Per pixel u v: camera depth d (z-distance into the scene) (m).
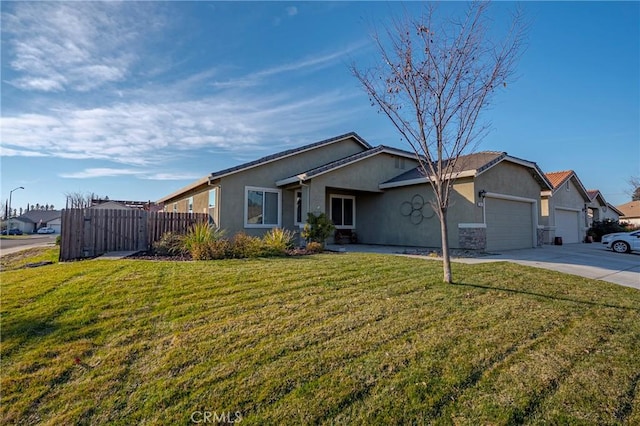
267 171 14.26
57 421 2.57
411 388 2.90
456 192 13.23
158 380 3.06
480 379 3.06
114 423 2.54
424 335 3.95
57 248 17.42
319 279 6.46
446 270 6.41
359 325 4.23
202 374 3.13
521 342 3.83
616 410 2.66
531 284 6.50
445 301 5.23
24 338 3.91
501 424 2.49
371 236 16.81
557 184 21.02
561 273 7.85
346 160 14.25
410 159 17.28
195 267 7.56
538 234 16.17
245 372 3.14
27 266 9.64
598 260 10.77
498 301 5.33
